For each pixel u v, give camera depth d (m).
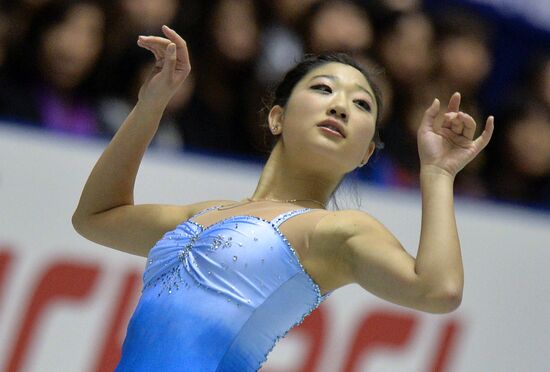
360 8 20.91
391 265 8.44
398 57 20.97
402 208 19.41
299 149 10.30
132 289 17.25
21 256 16.44
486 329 19.95
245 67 19.56
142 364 8.99
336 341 18.38
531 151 22.02
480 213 20.42
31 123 17.22
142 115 10.79
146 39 10.32
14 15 17.78
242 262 9.03
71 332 16.67
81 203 11.18
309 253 9.12
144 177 17.55
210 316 8.90
